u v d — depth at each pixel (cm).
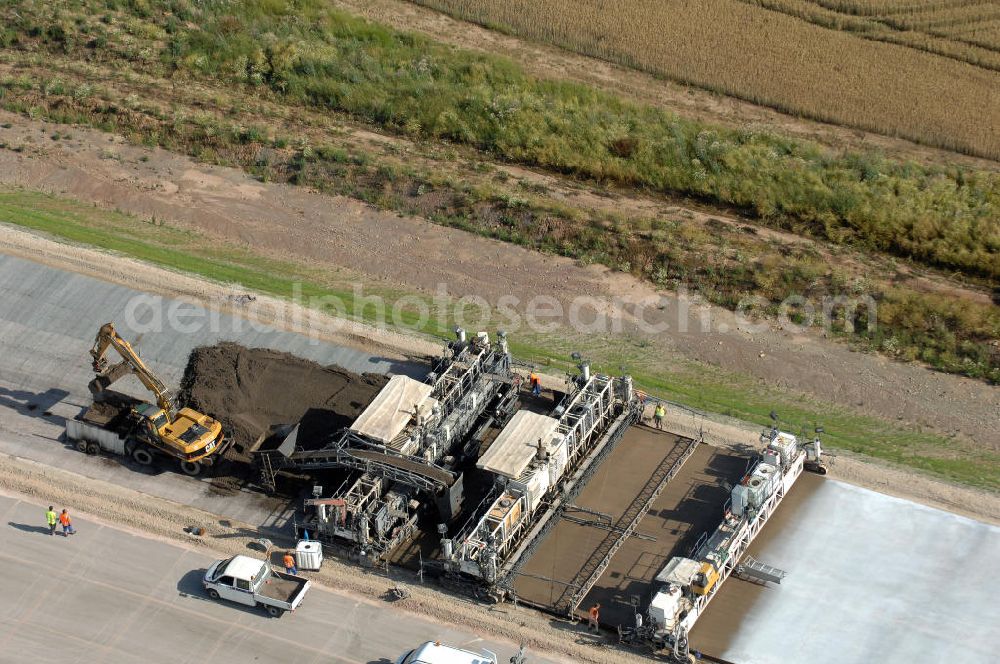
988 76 8344
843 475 5025
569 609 4391
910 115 8081
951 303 6112
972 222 6944
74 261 6309
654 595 4362
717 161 7531
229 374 5466
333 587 4503
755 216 7175
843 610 4397
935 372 5712
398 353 5747
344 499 4566
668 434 5247
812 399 5566
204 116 7700
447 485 4588
